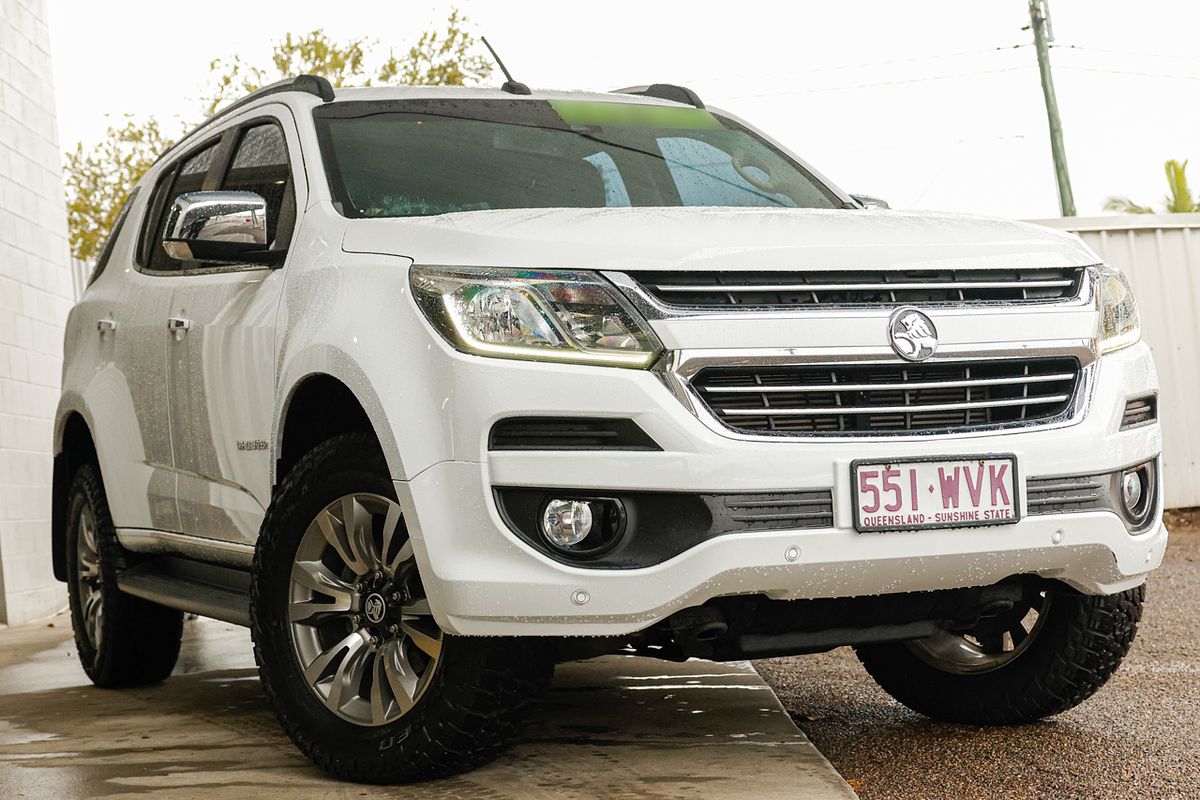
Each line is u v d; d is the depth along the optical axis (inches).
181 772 150.6
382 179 162.4
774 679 202.8
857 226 139.9
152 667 213.6
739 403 126.7
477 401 125.5
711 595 124.6
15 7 361.4
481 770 142.8
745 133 199.8
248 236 166.7
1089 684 155.8
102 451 205.9
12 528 334.0
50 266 379.6
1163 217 450.9
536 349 125.9
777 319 127.6
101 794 141.9
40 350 365.7
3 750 169.8
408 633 136.0
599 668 210.2
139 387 195.2
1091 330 139.8
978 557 130.8
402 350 131.3
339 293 143.1
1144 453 142.3
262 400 159.2
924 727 165.9
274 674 147.7
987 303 135.8
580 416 124.0
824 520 125.9
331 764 141.7
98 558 213.0
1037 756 147.0
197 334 177.5
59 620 340.2
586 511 125.7
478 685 130.4
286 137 173.8
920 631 141.6
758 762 143.6
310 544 145.7
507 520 125.4
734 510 123.9
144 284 201.8
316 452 145.6
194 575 193.2
